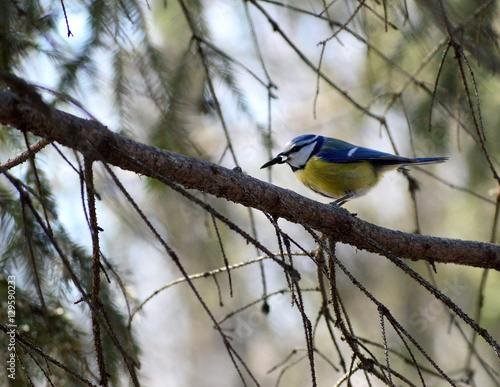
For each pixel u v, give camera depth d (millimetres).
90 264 6277
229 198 5305
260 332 13312
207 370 14422
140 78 7227
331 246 6066
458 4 7465
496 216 6957
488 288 11109
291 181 12695
